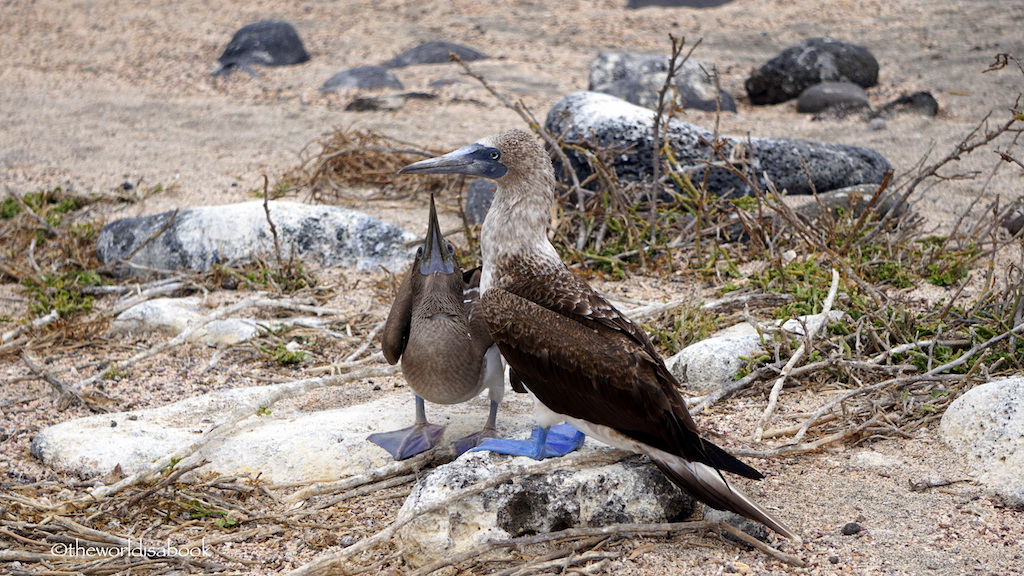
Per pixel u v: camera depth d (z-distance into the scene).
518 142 7.77
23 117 25.12
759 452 8.37
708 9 36.56
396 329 8.43
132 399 10.45
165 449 8.89
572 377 7.23
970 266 12.95
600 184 14.45
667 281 13.15
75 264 14.63
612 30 34.25
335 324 12.30
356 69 28.19
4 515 7.83
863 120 23.11
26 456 9.19
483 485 7.15
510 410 9.75
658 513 7.47
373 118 24.30
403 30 35.41
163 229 14.41
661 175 15.38
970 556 6.96
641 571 6.88
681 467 7.02
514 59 30.77
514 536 7.29
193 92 28.11
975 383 9.40
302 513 7.90
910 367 9.75
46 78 30.09
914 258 13.09
